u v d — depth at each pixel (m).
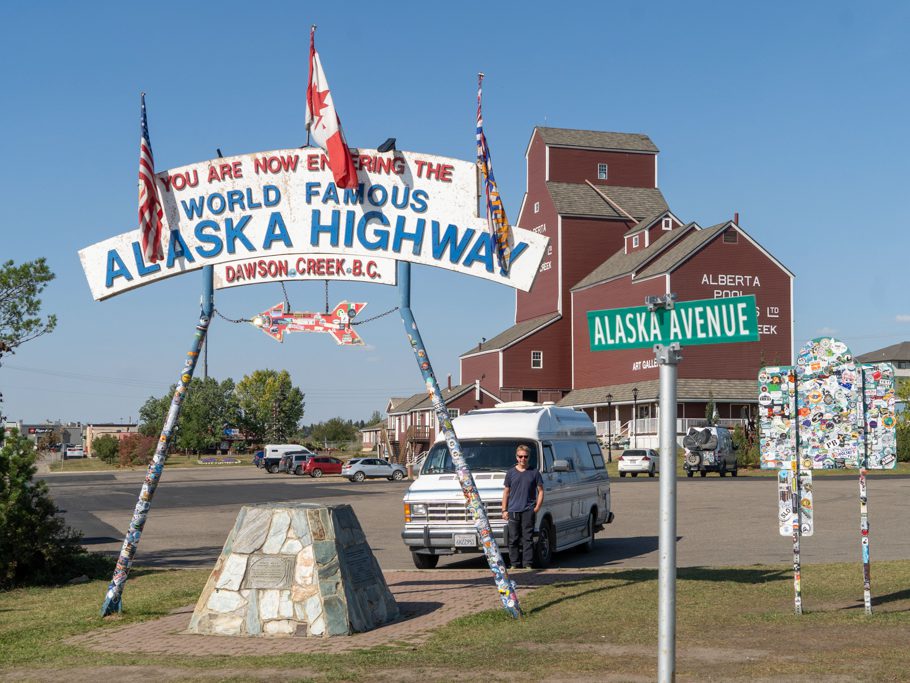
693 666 7.33
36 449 14.62
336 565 9.48
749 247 60.75
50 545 14.09
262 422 141.00
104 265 11.65
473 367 77.69
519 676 7.21
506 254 11.38
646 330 5.71
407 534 15.05
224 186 11.65
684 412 58.84
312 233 11.57
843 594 10.84
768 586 11.49
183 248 11.56
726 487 36.31
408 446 76.62
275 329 11.67
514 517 13.96
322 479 61.47
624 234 73.12
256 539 9.66
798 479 9.56
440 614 10.24
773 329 60.81
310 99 11.48
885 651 7.72
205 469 85.50
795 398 9.59
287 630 9.27
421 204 11.50
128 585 13.50
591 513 17.81
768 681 6.85
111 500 38.88
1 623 10.72
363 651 8.39
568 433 17.48
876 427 9.33
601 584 11.87
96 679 7.66
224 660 8.21
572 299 72.31
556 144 74.62
